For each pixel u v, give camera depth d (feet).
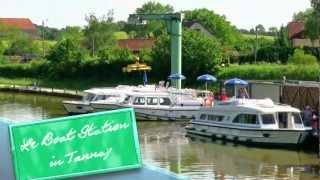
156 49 229.45
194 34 217.15
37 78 275.80
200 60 211.61
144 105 146.72
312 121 104.37
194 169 87.10
